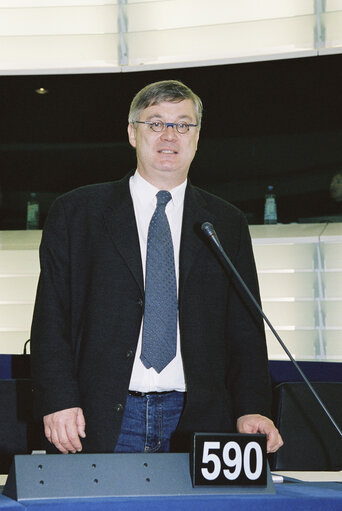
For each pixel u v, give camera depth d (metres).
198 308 2.02
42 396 1.86
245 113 4.94
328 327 4.36
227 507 1.28
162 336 1.95
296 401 2.77
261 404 2.04
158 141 2.05
